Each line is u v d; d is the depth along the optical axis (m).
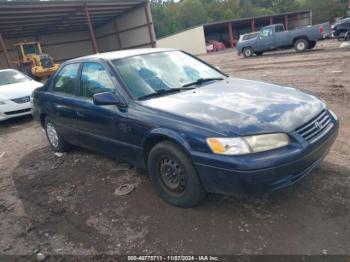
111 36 29.41
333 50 15.99
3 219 3.57
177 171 3.13
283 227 2.77
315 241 2.56
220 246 2.66
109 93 3.52
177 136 2.96
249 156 2.61
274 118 2.83
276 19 49.12
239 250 2.59
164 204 3.36
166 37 39.78
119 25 27.55
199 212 3.13
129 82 3.68
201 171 2.86
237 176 2.63
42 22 24.03
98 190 3.89
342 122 5.07
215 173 2.76
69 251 2.87
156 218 3.15
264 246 2.59
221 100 3.25
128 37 27.08
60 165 4.89
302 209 2.96
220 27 45.50
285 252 2.50
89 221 3.29
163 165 3.26
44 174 4.65
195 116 2.97
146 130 3.26
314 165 2.95
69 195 3.89
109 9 23.67
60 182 4.29
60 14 22.44
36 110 5.50
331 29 20.89
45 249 2.94
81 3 20.66
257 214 2.99
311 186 3.29
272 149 2.65
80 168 4.64
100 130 3.98
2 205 3.89
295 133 2.75
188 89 3.70
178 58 4.38
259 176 2.59
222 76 4.34
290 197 3.16
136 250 2.76
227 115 2.91
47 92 5.11
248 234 2.75
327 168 3.61
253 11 80.50
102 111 3.81
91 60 4.20
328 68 10.59
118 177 4.15
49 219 3.44
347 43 18.31
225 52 33.22
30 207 3.75
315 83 8.44
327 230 2.66
